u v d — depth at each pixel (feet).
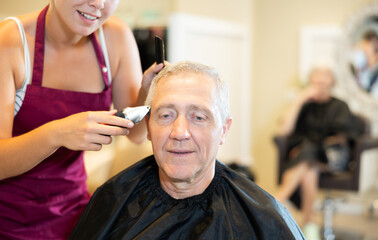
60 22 4.04
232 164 11.91
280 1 15.92
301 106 13.10
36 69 4.14
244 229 3.67
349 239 12.27
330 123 12.62
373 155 14.42
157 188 3.91
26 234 4.39
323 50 15.23
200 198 3.79
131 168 4.06
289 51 15.93
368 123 12.64
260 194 3.81
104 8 3.75
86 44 4.42
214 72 3.64
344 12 14.82
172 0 13.20
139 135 4.95
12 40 3.94
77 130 3.45
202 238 3.60
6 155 3.66
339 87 14.87
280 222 3.61
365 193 14.51
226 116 3.69
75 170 4.62
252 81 16.85
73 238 3.97
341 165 12.31
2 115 3.86
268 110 16.62
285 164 12.66
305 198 12.28
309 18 15.43
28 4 11.12
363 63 14.43
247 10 16.15
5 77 3.88
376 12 14.10
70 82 4.37
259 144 17.02
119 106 4.93
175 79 3.55
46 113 4.20
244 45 16.22
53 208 4.46
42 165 4.30
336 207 14.66
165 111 3.50
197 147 3.49
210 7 14.28
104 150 7.03
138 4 13.88
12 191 4.31
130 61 4.78
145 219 3.79
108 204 3.93
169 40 12.91
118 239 3.78
